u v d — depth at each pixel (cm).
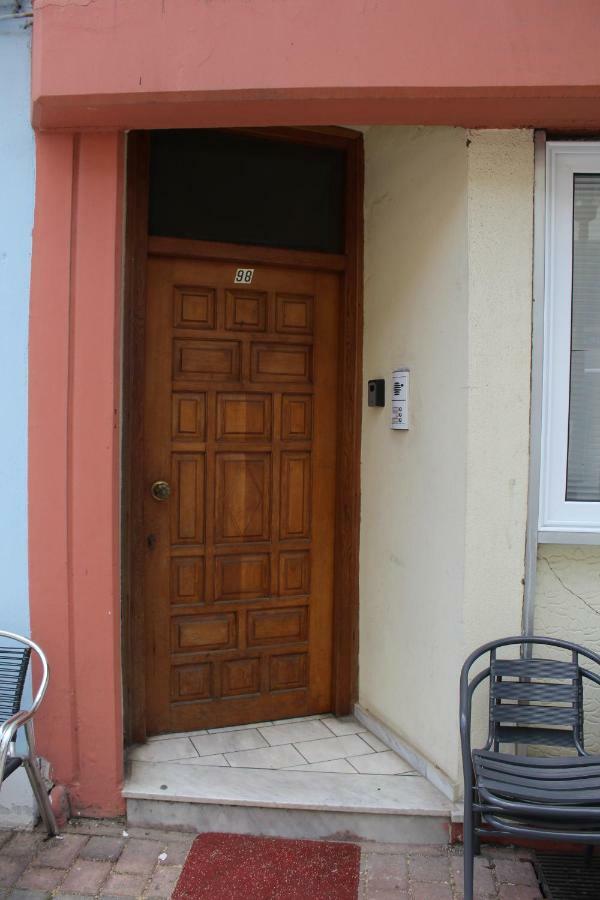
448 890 256
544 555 287
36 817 286
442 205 291
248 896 252
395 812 281
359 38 251
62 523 284
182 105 260
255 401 350
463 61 250
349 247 355
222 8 253
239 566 352
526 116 266
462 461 279
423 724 308
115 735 290
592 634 288
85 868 264
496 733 270
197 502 343
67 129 276
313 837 285
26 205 279
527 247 277
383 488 342
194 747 330
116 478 289
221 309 341
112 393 284
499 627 281
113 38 255
